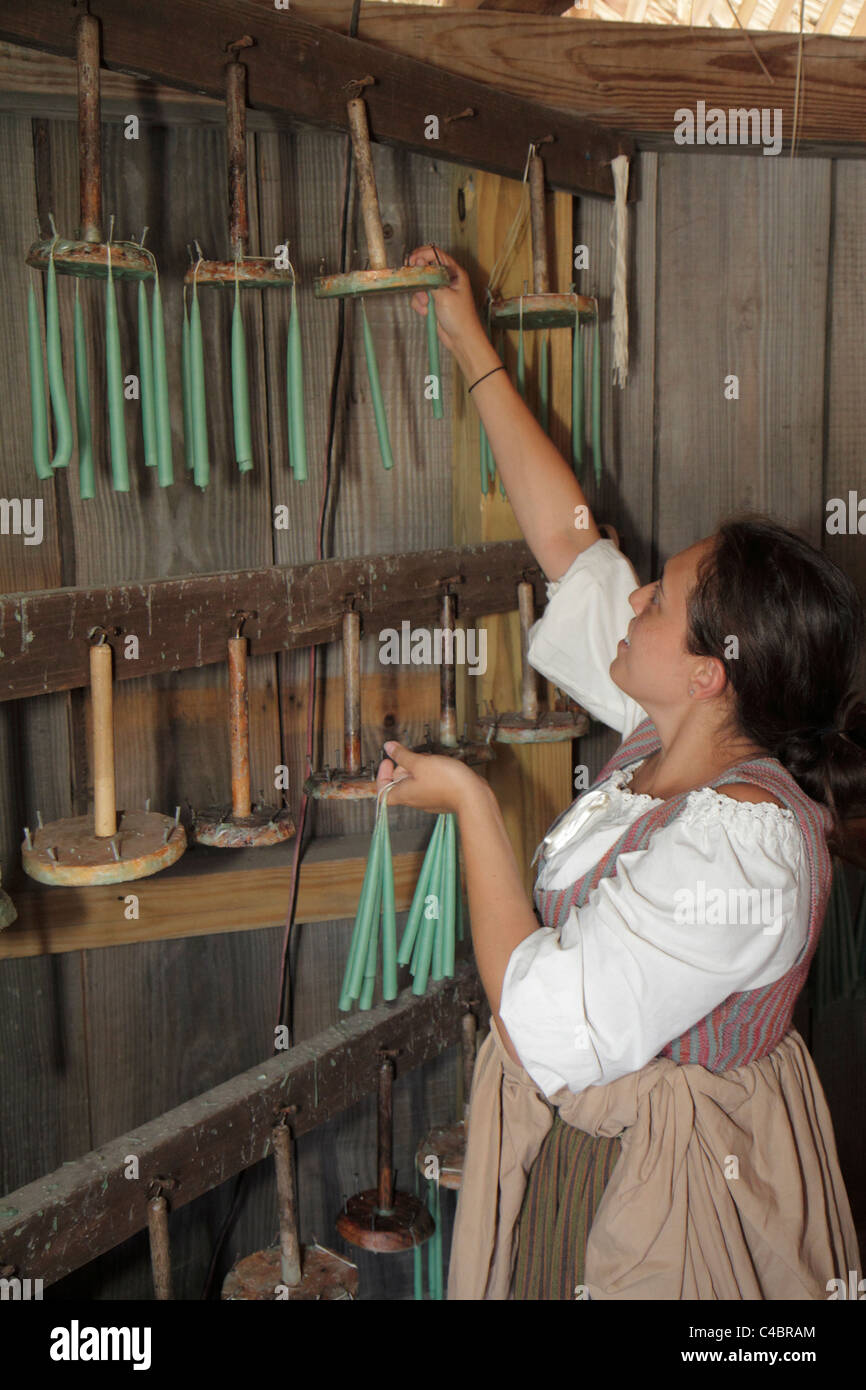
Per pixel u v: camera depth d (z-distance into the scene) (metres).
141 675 1.18
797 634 1.02
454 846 1.42
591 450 1.74
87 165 1.08
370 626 1.39
